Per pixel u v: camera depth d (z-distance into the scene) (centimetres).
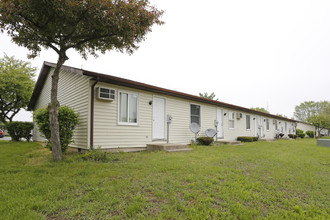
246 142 1275
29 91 1523
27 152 673
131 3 466
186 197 276
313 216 248
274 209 263
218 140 1178
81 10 427
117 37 527
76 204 244
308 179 398
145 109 786
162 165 461
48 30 476
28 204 238
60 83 883
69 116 602
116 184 317
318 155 743
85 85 650
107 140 653
